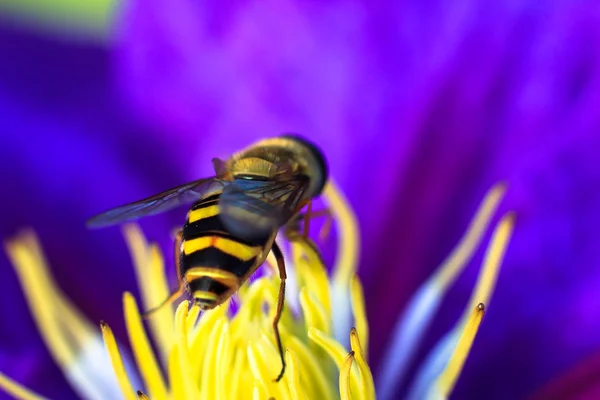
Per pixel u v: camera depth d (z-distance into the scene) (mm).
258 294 115
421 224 133
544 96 129
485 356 127
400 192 134
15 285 132
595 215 126
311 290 117
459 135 133
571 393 124
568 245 127
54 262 135
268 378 113
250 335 114
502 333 127
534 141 129
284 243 123
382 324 132
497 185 125
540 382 125
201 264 109
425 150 134
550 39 129
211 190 115
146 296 128
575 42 128
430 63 133
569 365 125
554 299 127
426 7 133
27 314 132
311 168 115
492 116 131
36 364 130
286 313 116
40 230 135
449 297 131
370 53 135
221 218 109
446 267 127
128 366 129
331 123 135
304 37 135
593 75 128
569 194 127
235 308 119
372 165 135
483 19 132
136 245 128
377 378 131
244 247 109
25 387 129
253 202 108
